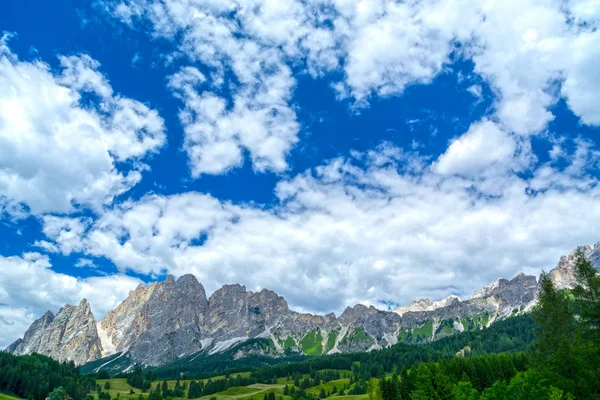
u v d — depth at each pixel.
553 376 62.34
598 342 61.16
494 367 142.62
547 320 67.94
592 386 58.31
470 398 94.75
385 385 148.12
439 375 115.00
